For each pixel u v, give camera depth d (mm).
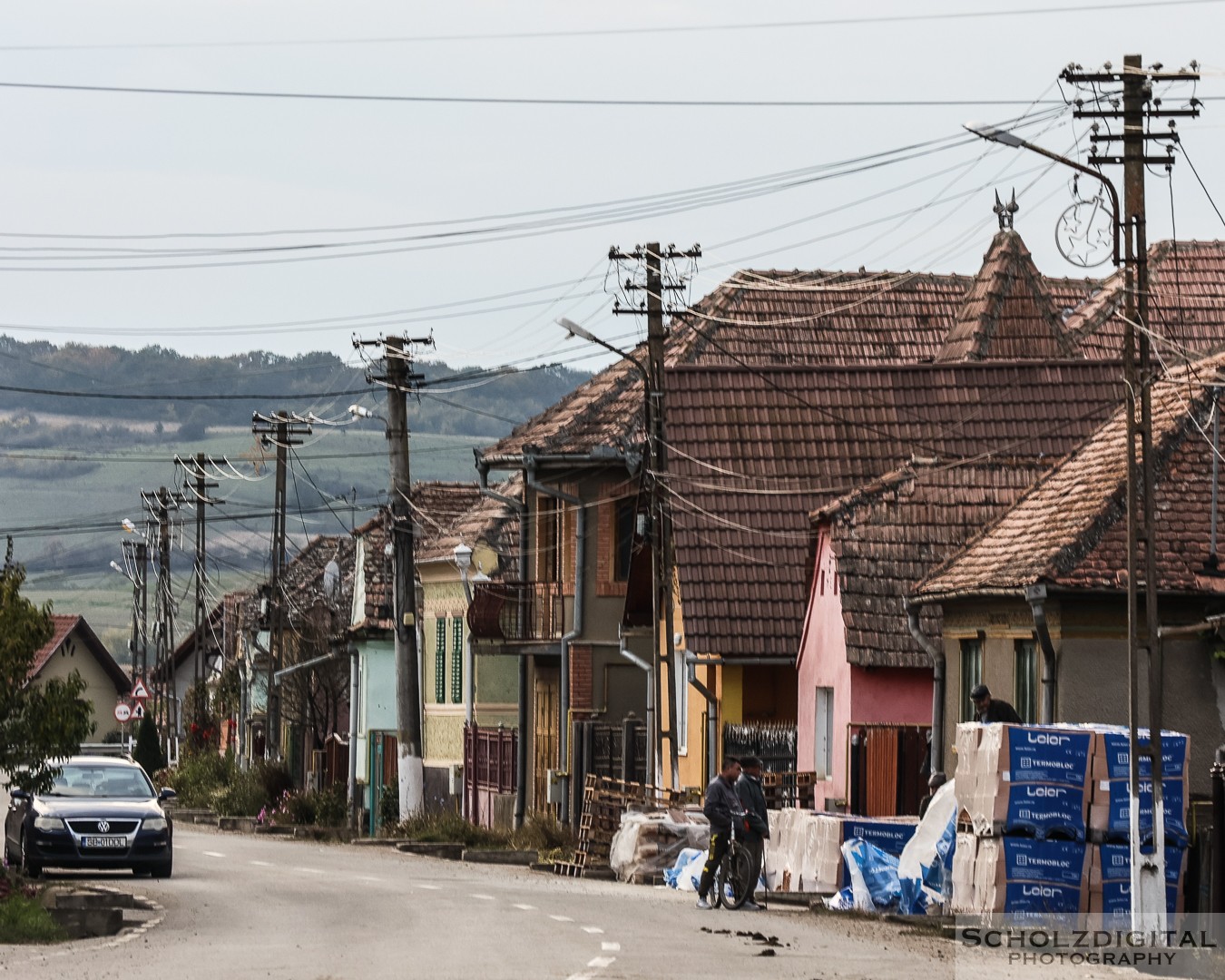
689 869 85438
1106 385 113875
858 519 96562
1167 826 61719
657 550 105125
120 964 49906
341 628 179000
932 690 93750
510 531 144750
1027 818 60656
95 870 90062
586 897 75625
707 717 107750
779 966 49500
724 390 114000
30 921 58062
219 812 174750
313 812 160500
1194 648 73562
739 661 104000
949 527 96500
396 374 125938
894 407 113812
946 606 86562
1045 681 73875
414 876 90375
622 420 125688
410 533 126312
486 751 141750
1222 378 80688
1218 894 55375
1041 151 61375
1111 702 73688
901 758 91000
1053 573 73125
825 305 142875
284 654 195375
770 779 97750
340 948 54188
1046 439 111562
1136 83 62875
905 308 142500
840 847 71625
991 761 61281
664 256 103250
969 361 115688
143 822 85188
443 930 59969
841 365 115938
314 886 81812
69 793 88625
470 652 144250
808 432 112562
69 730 70625
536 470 126312
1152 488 62844
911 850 67812
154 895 76188
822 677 98438
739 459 110938
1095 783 61062
